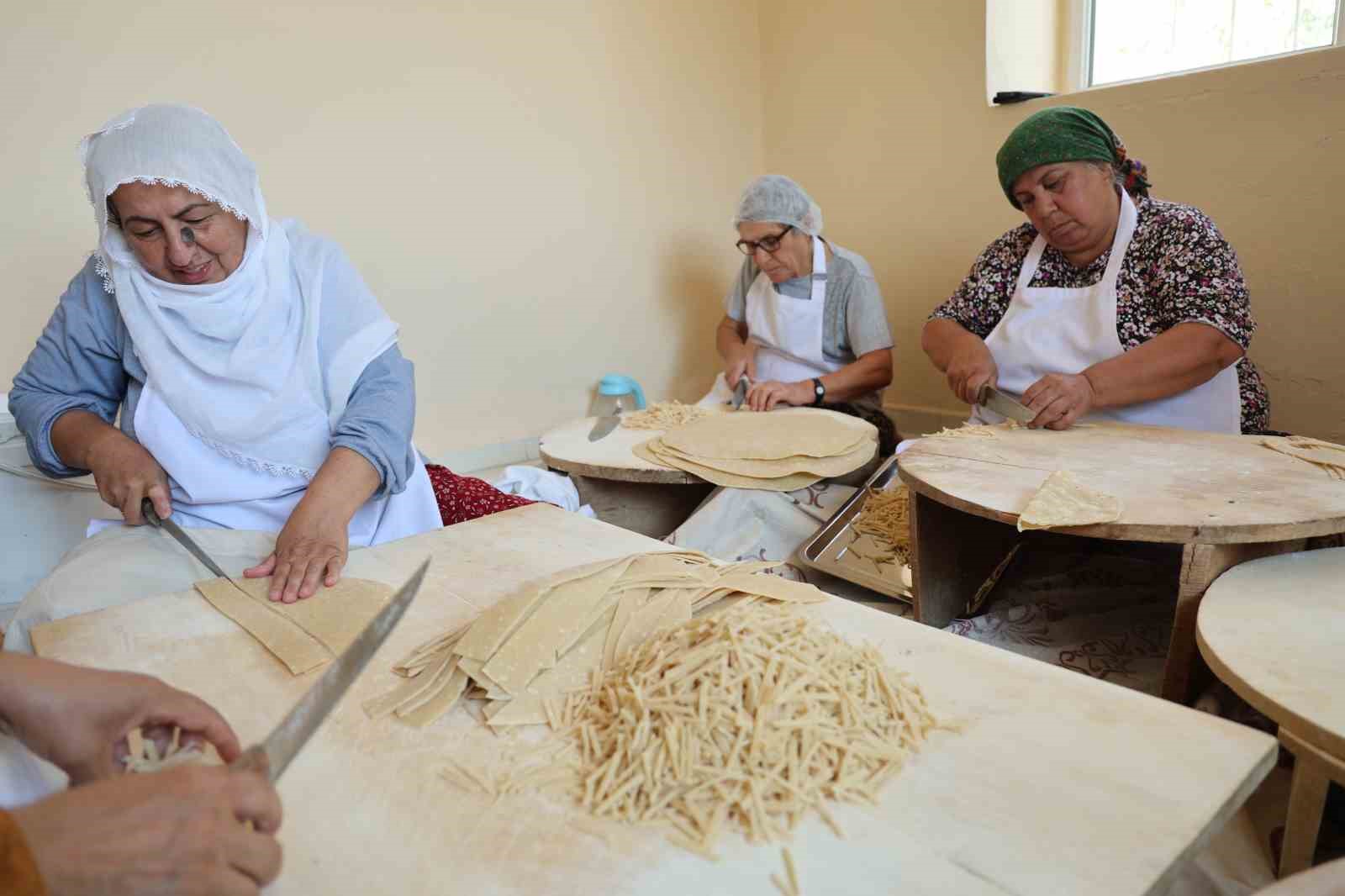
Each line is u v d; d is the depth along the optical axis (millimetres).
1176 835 696
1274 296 2674
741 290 3311
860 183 3777
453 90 3182
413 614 1177
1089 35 3279
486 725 911
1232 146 2672
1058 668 950
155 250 1470
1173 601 1969
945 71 3340
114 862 494
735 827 737
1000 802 745
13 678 741
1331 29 2648
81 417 1625
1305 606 1177
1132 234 2135
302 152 2896
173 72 2654
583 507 2438
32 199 2506
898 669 953
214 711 792
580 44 3484
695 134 3912
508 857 717
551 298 3564
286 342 1590
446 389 3340
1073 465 1680
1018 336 2326
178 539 1431
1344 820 1232
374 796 805
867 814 740
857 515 2225
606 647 1011
